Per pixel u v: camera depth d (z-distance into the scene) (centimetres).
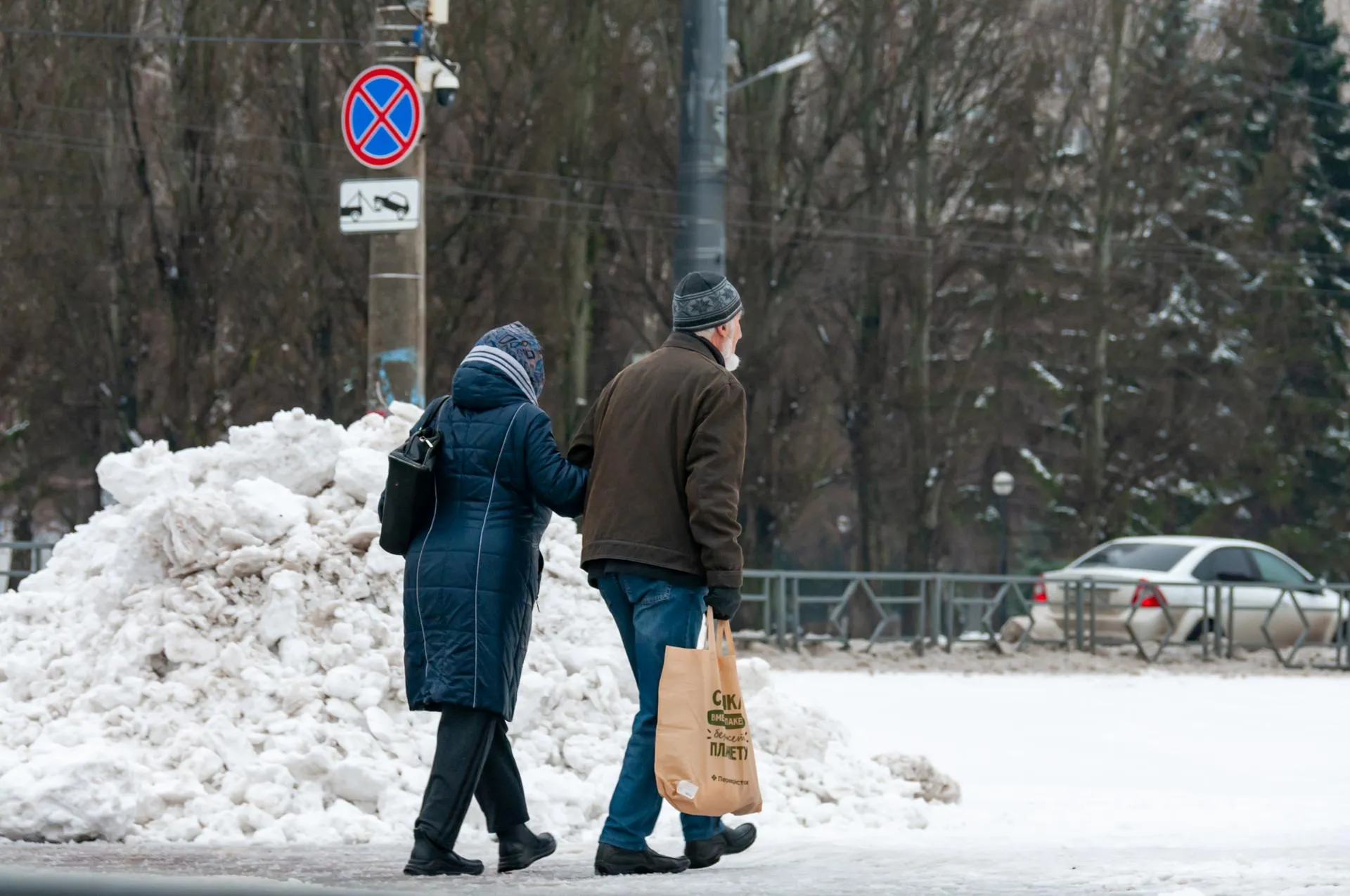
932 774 3381
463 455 2091
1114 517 15050
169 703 2717
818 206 13650
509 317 12469
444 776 2053
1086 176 14738
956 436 14450
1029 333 14900
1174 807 3397
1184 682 7156
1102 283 14588
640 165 12775
